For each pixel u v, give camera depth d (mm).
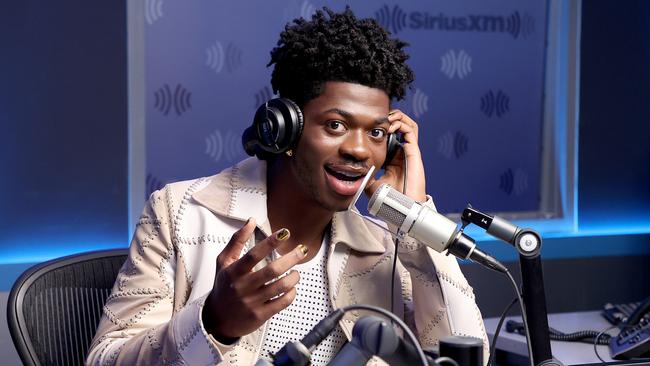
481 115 4625
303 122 1570
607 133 4797
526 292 1417
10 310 1973
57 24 3832
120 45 3938
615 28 4773
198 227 1752
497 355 2652
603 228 4816
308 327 1746
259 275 1231
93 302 2113
